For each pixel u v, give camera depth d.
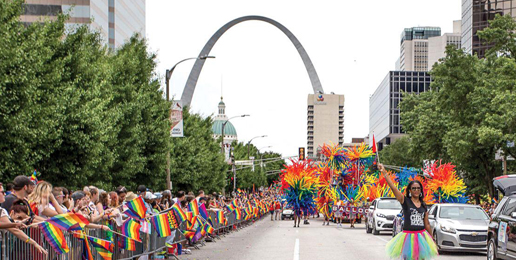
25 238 8.99
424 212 9.48
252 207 43.47
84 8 73.88
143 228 15.00
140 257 15.24
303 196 39.53
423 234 9.42
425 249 9.28
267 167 150.50
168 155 30.53
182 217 16.66
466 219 18.86
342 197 39.91
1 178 16.19
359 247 21.03
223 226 28.38
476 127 38.25
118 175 25.62
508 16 37.59
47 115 17.83
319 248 20.58
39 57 17.39
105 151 22.30
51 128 17.97
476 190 47.44
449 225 18.20
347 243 23.06
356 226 40.75
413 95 75.62
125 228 13.68
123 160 25.72
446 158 48.91
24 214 9.69
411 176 42.38
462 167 46.97
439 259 17.11
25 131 15.93
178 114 30.52
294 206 39.47
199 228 20.75
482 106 38.16
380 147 162.38
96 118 19.53
